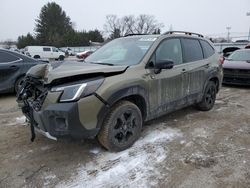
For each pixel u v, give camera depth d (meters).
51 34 74.88
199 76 4.81
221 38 41.53
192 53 4.75
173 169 3.06
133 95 3.49
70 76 2.96
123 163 3.19
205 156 3.38
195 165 3.16
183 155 3.40
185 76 4.38
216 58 5.46
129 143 3.55
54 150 3.54
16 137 3.99
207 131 4.27
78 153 3.45
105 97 3.05
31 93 3.31
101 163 3.19
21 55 7.04
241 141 3.88
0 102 6.35
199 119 4.89
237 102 6.44
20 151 3.52
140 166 3.12
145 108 3.71
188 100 4.62
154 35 4.27
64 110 2.81
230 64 8.63
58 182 2.80
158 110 3.95
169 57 4.14
